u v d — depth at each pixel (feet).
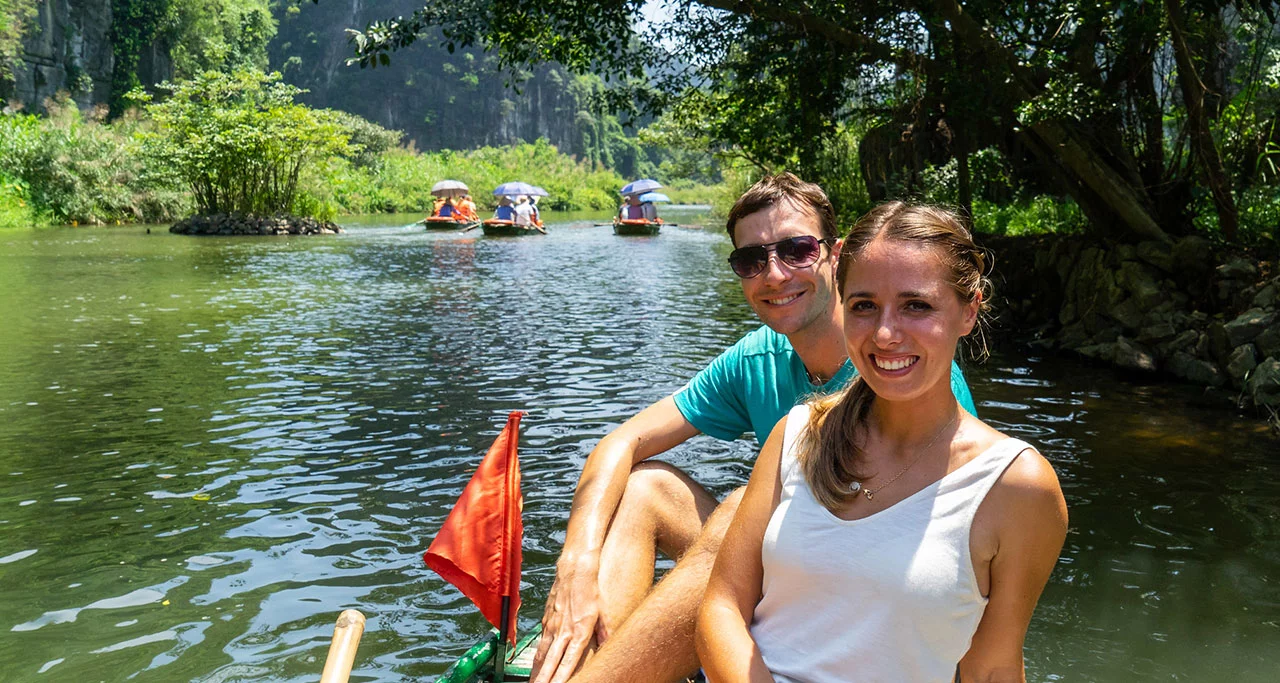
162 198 114.42
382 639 10.71
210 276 52.54
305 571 12.59
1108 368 27.04
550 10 36.29
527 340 31.30
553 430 19.74
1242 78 32.19
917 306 5.73
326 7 367.66
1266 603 11.76
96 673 9.90
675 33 40.27
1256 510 15.14
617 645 7.18
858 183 69.36
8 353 28.60
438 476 16.67
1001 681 6.08
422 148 360.69
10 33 157.99
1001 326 33.63
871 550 5.83
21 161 108.17
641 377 25.16
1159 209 32.37
